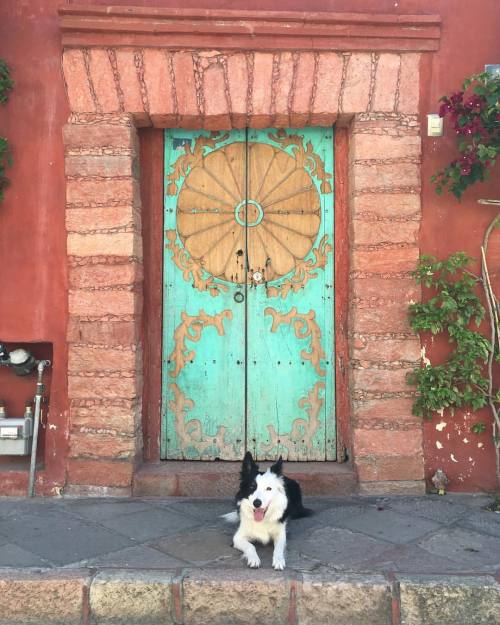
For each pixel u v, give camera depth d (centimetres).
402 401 516
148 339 551
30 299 520
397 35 514
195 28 509
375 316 518
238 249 558
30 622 359
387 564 379
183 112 518
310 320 556
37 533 429
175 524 448
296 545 408
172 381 555
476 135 487
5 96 516
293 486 450
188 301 557
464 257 502
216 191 557
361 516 462
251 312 557
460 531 433
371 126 518
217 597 355
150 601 356
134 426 517
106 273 516
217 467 534
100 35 512
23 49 522
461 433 518
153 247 554
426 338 520
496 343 516
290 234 556
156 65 515
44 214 522
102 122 518
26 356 515
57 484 511
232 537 423
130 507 484
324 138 556
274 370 556
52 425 517
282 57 515
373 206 519
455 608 351
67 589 359
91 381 514
